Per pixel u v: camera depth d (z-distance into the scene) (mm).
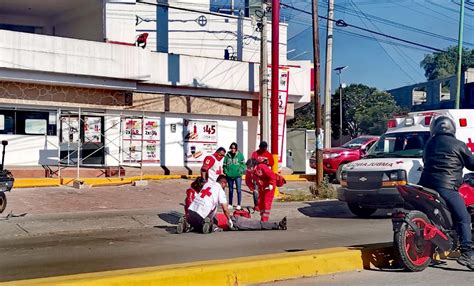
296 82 27547
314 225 13625
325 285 7410
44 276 7891
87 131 22484
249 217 13430
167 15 28359
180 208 16125
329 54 28250
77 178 20125
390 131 15258
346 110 54188
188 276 6879
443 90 49156
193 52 28812
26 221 13133
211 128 25453
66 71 21016
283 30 29297
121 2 24141
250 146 26453
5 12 27016
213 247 10344
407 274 8078
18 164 21172
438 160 8195
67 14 26859
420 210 8250
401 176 13430
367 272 8195
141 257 9367
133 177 21984
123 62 22266
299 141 28734
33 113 21484
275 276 7590
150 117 23984
